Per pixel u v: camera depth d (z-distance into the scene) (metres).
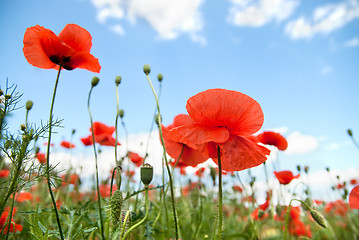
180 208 0.39
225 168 0.18
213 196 0.47
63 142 0.46
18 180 0.16
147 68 0.21
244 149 0.18
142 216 0.24
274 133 0.35
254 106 0.17
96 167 0.18
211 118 0.18
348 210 0.41
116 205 0.18
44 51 0.18
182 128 0.18
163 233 0.26
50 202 0.31
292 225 0.37
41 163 0.17
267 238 0.40
